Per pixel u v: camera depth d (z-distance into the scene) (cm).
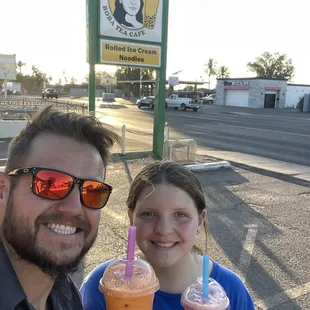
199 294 148
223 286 180
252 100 6197
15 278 125
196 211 177
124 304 135
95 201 139
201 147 1535
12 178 130
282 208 692
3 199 130
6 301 120
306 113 4753
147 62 1107
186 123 2717
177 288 175
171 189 170
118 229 542
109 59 1050
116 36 1049
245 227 582
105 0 1020
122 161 1057
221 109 5244
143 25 1081
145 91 8469
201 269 184
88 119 142
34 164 130
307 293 386
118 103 5819
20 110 1645
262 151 1466
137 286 136
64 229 131
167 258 170
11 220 127
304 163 1211
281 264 452
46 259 126
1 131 1463
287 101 6638
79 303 158
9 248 129
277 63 10206
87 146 139
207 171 1005
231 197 756
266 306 360
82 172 135
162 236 169
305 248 504
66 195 130
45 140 133
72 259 132
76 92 9162
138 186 177
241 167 1077
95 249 470
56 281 148
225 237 536
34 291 133
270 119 3384
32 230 126
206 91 10094
